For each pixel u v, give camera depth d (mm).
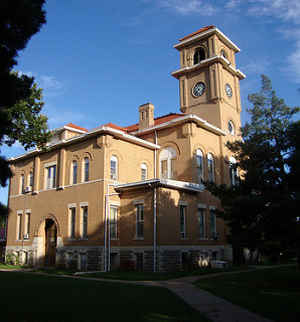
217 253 29625
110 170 27000
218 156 33062
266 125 18656
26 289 14672
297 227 14438
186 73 38094
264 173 16844
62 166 29844
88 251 25953
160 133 31984
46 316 9352
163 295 13219
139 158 30172
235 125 37031
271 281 17312
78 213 27578
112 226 26391
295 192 15125
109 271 24312
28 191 33219
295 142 16562
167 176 30641
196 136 30250
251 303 11445
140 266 24812
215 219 30328
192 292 14211
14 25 8258
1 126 9289
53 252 30531
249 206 15523
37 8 8625
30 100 18828
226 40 38219
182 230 26391
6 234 35844
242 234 16094
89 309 10320
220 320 9328
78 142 29109
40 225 31125
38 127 19547
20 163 35906
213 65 35562
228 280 18047
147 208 24984
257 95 19281
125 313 9758
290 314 9727
